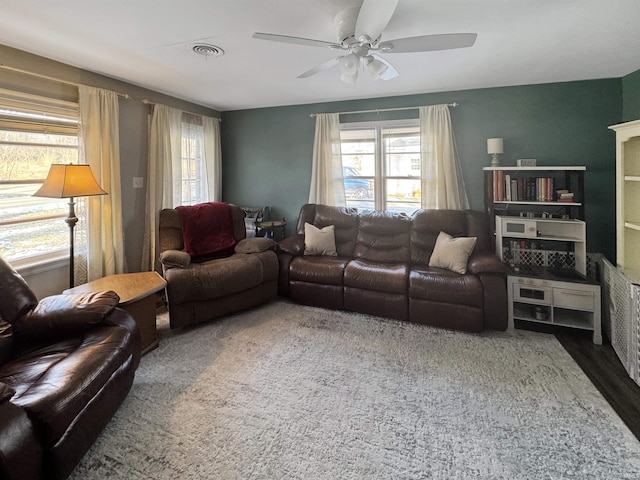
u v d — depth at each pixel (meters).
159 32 2.24
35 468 1.27
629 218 2.59
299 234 4.03
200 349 2.64
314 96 4.06
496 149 3.45
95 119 3.04
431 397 2.04
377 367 2.37
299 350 2.62
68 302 2.04
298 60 2.77
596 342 2.69
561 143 3.48
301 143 4.56
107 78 3.21
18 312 1.96
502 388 2.12
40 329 1.94
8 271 2.05
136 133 3.57
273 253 3.68
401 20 2.07
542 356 2.50
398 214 3.87
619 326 2.44
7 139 2.59
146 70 3.03
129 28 2.18
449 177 3.77
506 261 3.47
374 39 1.84
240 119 4.84
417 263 3.54
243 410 1.94
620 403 1.96
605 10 1.97
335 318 3.23
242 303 3.30
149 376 2.27
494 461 1.57
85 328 1.94
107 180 3.15
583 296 2.75
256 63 2.84
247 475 1.51
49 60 2.73
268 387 2.15
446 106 3.75
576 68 3.02
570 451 1.62
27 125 2.65
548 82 3.46
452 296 2.87
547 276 2.92
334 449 1.65
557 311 3.08
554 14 2.02
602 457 1.58
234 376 2.27
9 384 1.53
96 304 2.02
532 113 3.55
